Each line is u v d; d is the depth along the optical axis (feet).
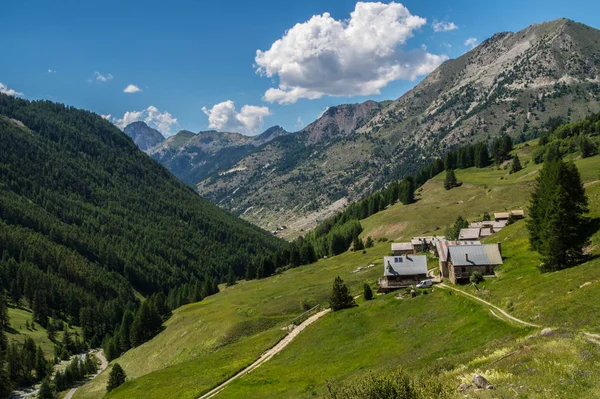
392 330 233.14
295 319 349.41
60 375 484.33
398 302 278.05
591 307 143.74
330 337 261.24
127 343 545.85
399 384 81.10
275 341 295.48
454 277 285.64
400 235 653.71
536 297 186.19
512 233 363.35
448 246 294.66
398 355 191.62
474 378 85.40
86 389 433.89
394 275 331.77
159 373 287.89
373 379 82.84
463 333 177.58
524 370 87.92
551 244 224.53
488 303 210.79
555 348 96.22
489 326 170.09
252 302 465.06
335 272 524.52
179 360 380.58
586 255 224.33
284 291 484.74
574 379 75.31
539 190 267.39
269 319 390.83
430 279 312.09
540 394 71.82
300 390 184.65
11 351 497.87
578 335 104.32
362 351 217.97
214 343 369.09
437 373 114.42
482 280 265.54
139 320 507.30
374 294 337.93
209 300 591.37
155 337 484.74
